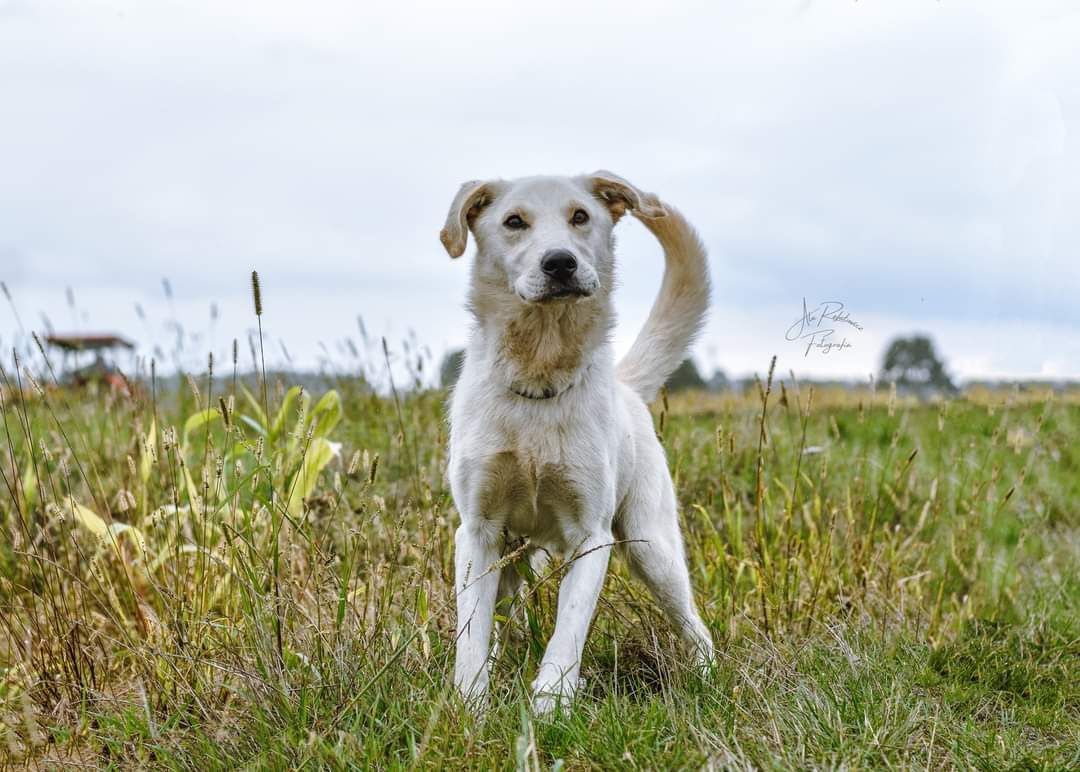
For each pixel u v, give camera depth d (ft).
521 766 8.95
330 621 12.46
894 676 12.26
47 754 10.93
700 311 15.90
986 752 10.07
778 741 9.64
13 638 13.42
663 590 13.92
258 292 12.61
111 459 18.84
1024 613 15.98
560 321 12.55
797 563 15.48
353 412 21.90
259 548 14.05
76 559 15.92
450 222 13.37
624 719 10.40
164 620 12.96
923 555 17.37
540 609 13.75
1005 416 19.29
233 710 10.87
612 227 13.74
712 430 22.71
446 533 15.93
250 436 21.12
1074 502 21.34
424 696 10.68
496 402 12.82
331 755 9.58
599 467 12.74
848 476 19.26
